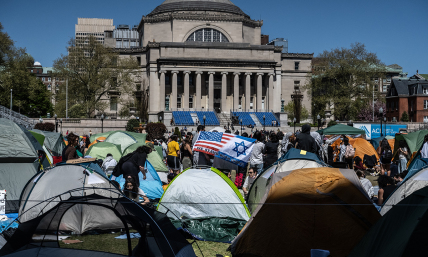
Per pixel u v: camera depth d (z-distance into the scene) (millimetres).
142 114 89625
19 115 66062
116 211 7641
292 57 101938
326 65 79312
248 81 91500
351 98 79688
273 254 8117
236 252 8648
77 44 75250
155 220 7551
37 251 7461
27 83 71750
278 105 96188
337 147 27141
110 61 77875
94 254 7305
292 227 8180
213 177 11648
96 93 81000
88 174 10578
